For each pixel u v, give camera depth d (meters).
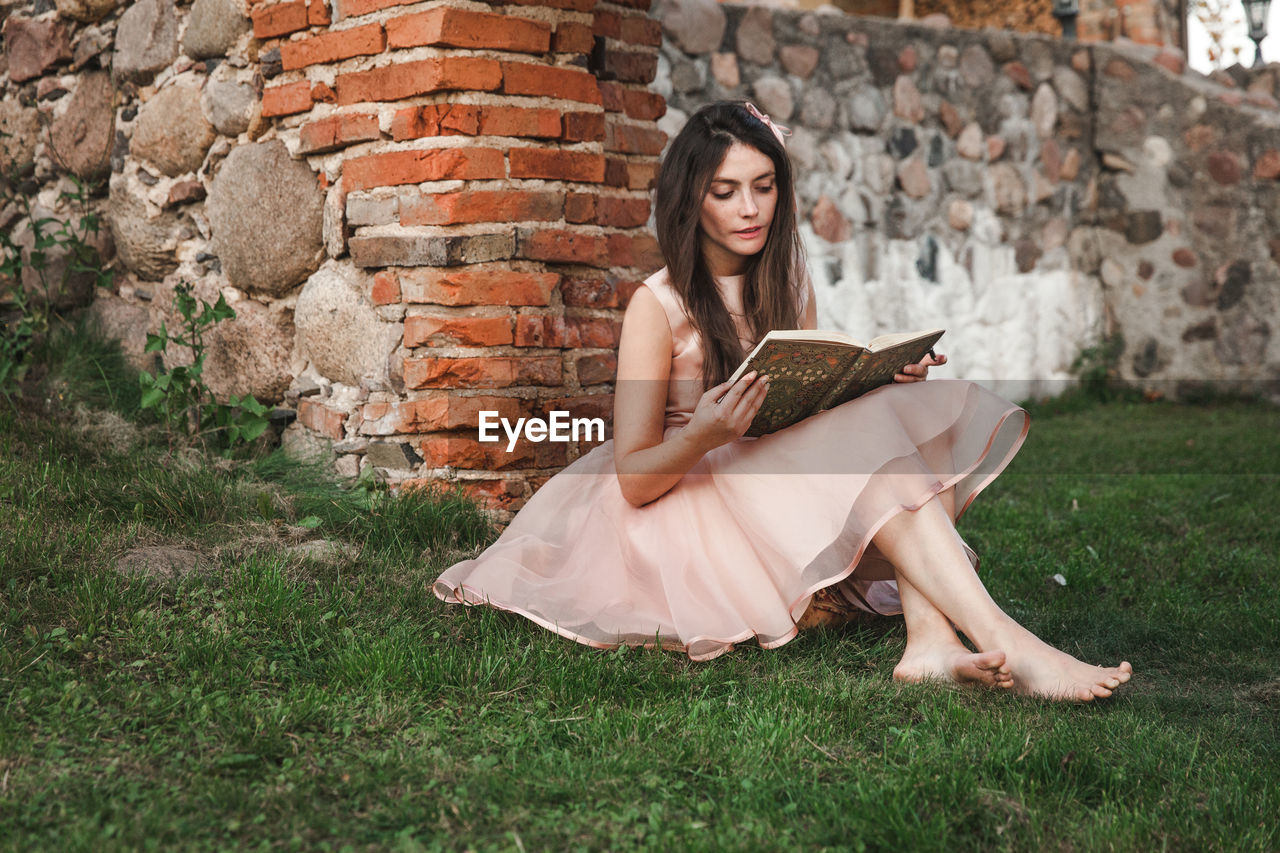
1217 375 7.72
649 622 2.41
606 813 1.68
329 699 2.02
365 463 3.34
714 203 2.50
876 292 7.02
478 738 1.93
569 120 3.27
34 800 1.62
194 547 2.79
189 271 3.95
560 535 2.64
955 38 7.27
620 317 3.46
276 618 2.37
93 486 3.01
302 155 3.50
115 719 1.90
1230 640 2.68
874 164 6.98
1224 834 1.64
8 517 2.74
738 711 2.11
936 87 7.21
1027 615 2.85
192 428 3.61
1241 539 3.79
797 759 1.88
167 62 3.93
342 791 1.72
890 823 1.64
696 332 2.54
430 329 3.19
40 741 1.81
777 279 2.61
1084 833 1.65
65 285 4.38
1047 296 7.76
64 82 4.52
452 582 2.53
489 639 2.37
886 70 7.00
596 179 3.34
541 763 1.84
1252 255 7.58
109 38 4.26
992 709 2.10
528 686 2.18
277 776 1.74
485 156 3.15
